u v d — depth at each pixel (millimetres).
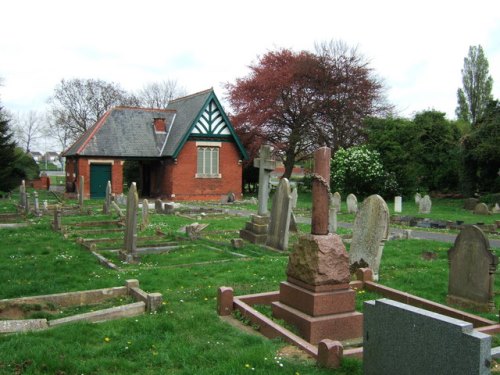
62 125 62156
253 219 16359
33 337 6203
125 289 8688
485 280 8523
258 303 8195
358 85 43156
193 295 8773
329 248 6988
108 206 23188
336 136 43688
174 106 42344
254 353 5832
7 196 34938
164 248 13758
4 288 9086
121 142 36344
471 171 35219
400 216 23484
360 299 8797
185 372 5391
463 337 4191
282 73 42406
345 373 5477
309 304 6895
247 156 38875
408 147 37719
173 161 36094
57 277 10086
